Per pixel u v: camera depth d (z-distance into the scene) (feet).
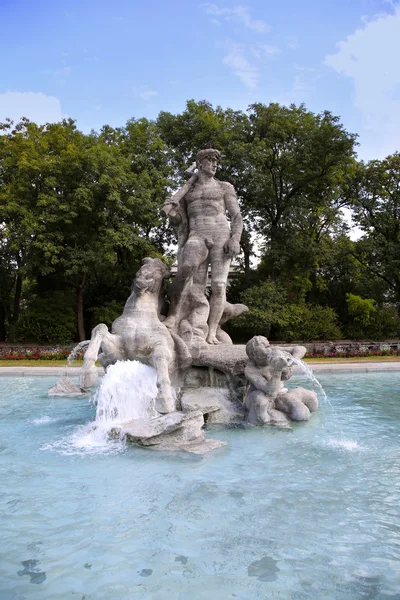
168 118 86.07
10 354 62.23
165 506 10.72
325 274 106.93
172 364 19.67
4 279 84.53
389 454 15.02
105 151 69.87
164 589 7.50
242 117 86.02
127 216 71.87
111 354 19.20
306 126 80.38
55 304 79.61
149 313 20.18
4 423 19.99
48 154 72.95
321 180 87.04
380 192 102.12
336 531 9.53
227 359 19.92
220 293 22.58
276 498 11.22
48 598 7.27
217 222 22.84
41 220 66.33
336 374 39.70
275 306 76.02
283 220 85.15
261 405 18.13
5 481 12.40
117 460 14.08
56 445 15.92
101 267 72.38
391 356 61.57
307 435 17.25
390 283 102.12
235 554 8.59
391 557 8.53
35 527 9.69
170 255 87.15
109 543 9.00
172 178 82.12
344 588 7.55
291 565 8.22
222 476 12.75
